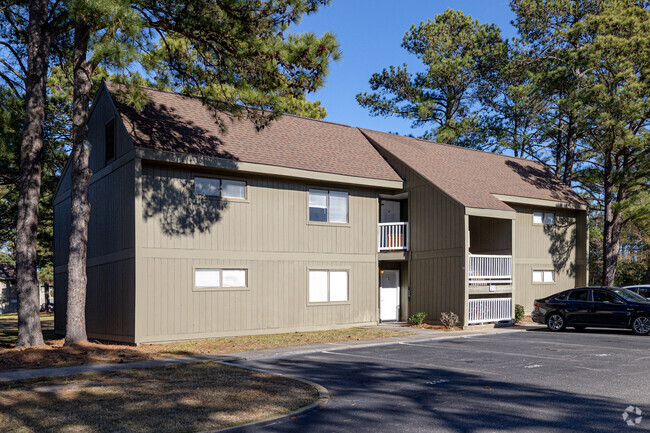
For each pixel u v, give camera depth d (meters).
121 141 18.62
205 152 18.78
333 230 22.33
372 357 14.24
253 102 17.17
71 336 15.89
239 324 19.55
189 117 20.61
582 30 29.72
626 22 28.50
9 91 19.53
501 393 9.70
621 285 39.38
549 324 20.72
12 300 53.16
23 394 9.59
